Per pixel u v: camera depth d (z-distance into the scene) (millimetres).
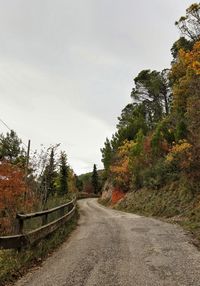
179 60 40031
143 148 42938
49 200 23188
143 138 45844
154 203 29828
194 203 22484
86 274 7520
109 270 7840
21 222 8664
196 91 27625
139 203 34469
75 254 9773
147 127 61188
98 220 20141
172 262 8539
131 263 8508
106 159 66875
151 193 33250
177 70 39656
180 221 18703
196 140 25641
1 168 14953
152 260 8797
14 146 28688
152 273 7523
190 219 18688
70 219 17703
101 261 8773
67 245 11398
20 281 7070
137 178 41031
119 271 7734
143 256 9297
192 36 39938
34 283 6887
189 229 14875
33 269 8109
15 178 15078
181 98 37531
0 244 7438
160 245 10906
